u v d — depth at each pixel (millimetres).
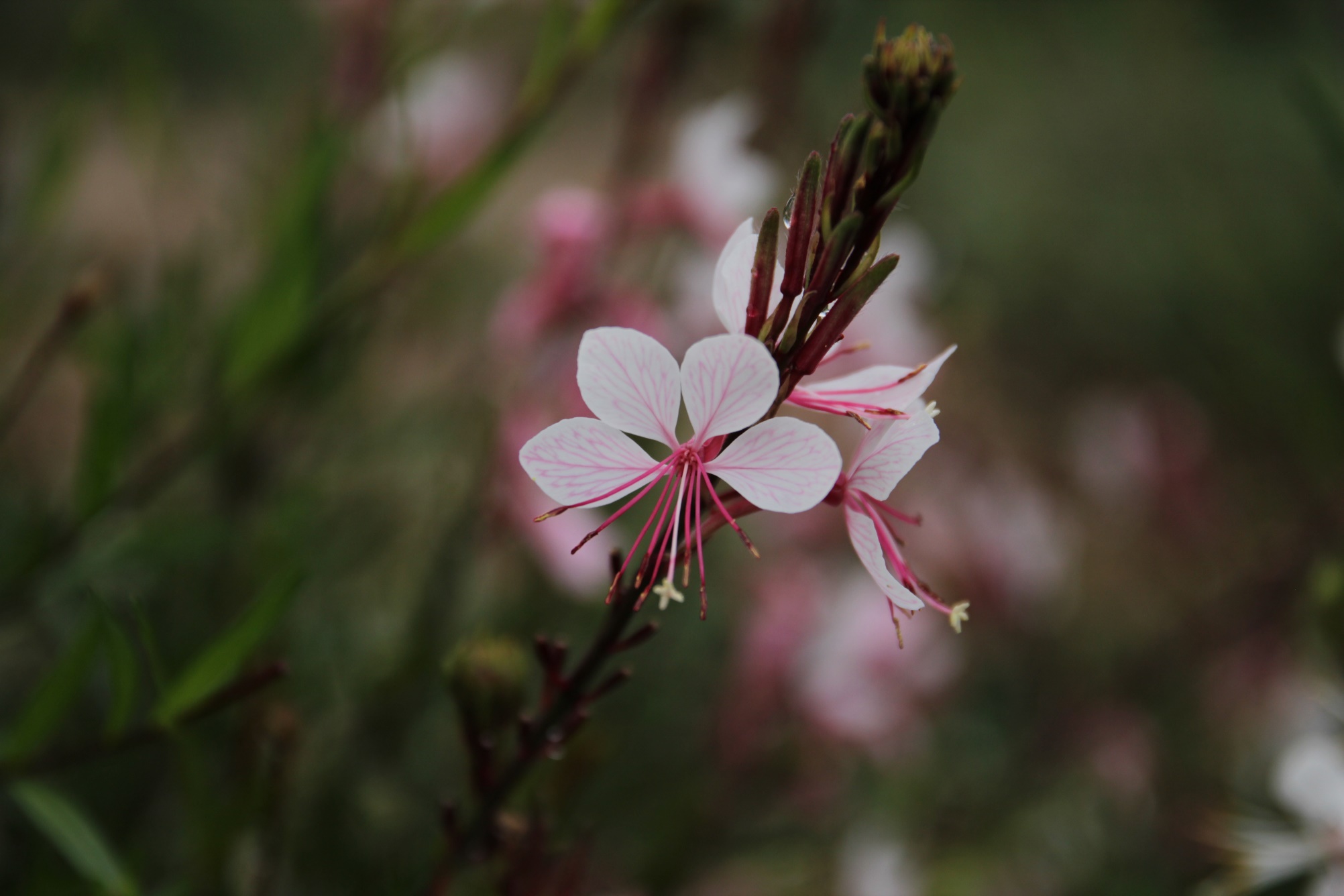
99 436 315
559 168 846
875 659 451
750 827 462
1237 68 1229
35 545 319
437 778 396
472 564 377
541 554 361
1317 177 992
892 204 250
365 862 344
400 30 414
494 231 544
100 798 350
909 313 447
